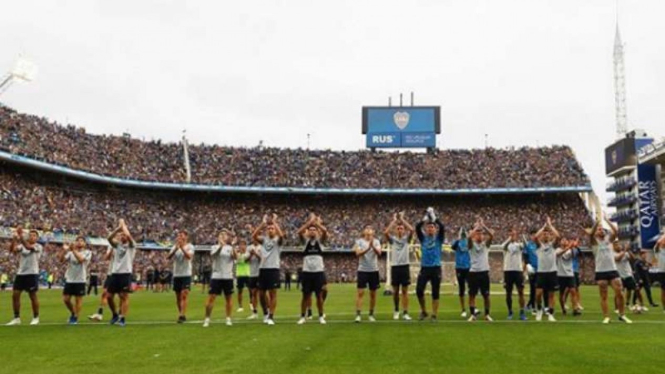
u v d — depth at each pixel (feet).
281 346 35.17
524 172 238.48
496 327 45.21
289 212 230.68
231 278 48.57
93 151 209.05
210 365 29.04
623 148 238.27
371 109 241.96
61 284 157.89
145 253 194.80
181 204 226.17
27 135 182.09
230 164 238.48
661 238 56.39
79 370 27.96
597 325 46.85
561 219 226.58
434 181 236.22
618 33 323.16
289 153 251.80
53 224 170.19
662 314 58.85
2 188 167.53
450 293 110.83
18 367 28.81
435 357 30.91
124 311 49.75
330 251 214.07
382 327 45.42
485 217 229.86
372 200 240.12
